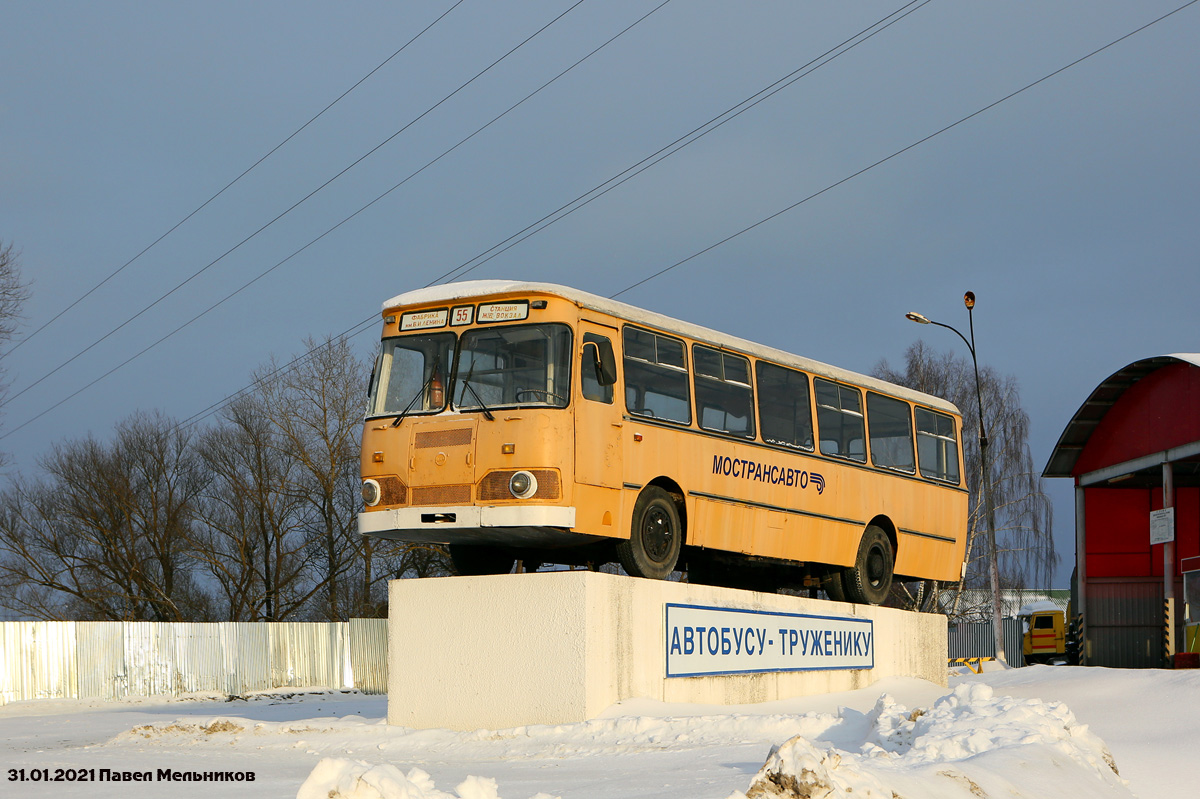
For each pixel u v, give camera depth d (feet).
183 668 120.26
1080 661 139.23
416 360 54.13
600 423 52.47
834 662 66.03
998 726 42.06
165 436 171.12
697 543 57.77
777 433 63.77
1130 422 131.75
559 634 51.90
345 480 164.96
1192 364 118.01
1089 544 141.38
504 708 52.65
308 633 129.39
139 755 50.72
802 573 71.36
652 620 54.75
